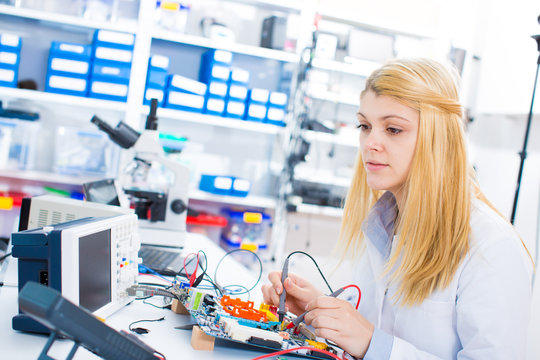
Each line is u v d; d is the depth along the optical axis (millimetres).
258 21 3402
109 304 1030
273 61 3463
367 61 3215
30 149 2953
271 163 3557
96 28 2918
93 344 635
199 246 2057
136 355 675
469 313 916
